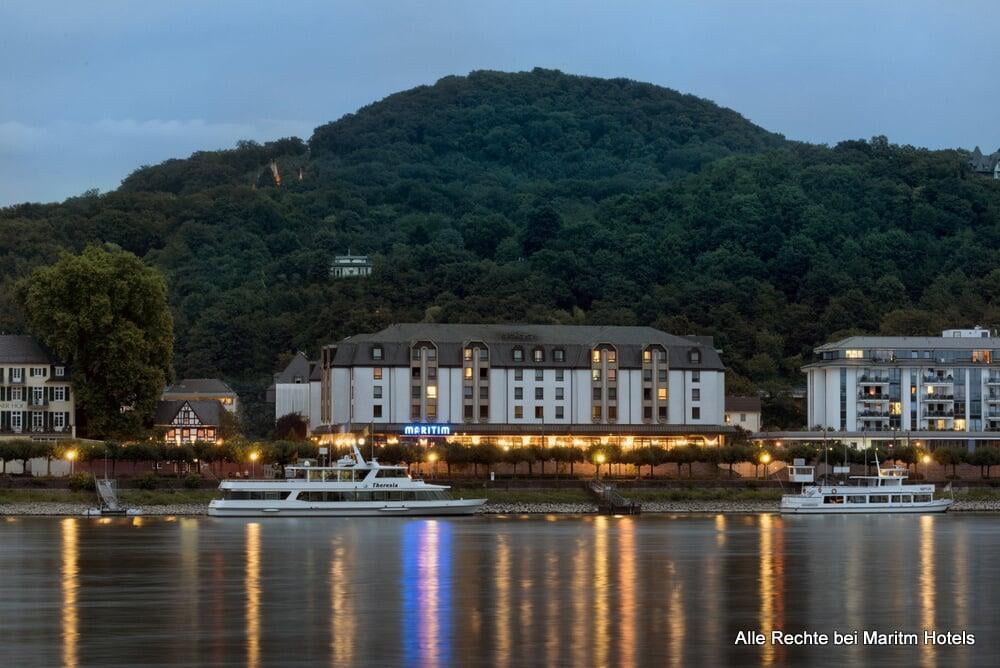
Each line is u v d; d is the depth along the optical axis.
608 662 130.62
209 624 147.00
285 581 176.62
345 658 131.38
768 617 154.00
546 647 136.50
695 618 152.75
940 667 130.50
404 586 173.12
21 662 129.50
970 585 178.00
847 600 166.12
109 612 154.00
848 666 130.50
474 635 141.88
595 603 161.62
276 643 137.50
